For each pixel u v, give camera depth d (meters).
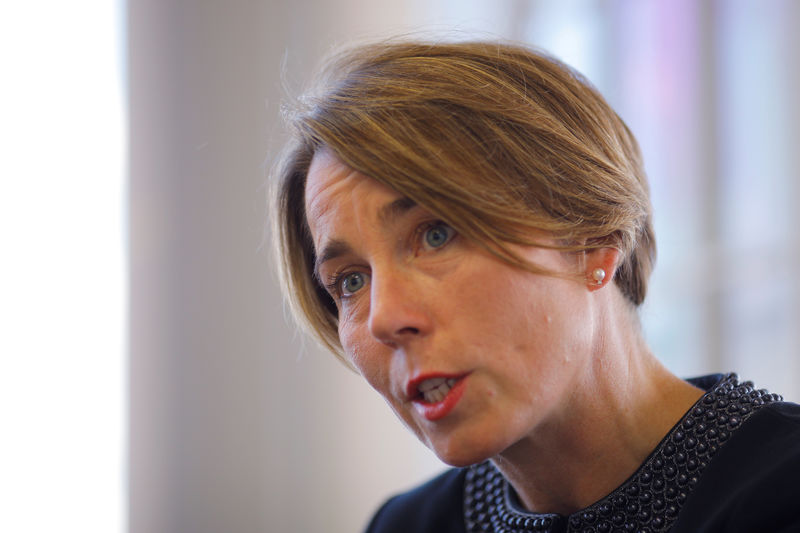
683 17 6.27
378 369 2.37
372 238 2.27
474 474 3.12
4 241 5.64
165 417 5.95
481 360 2.20
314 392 6.25
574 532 2.59
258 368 6.18
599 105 2.62
